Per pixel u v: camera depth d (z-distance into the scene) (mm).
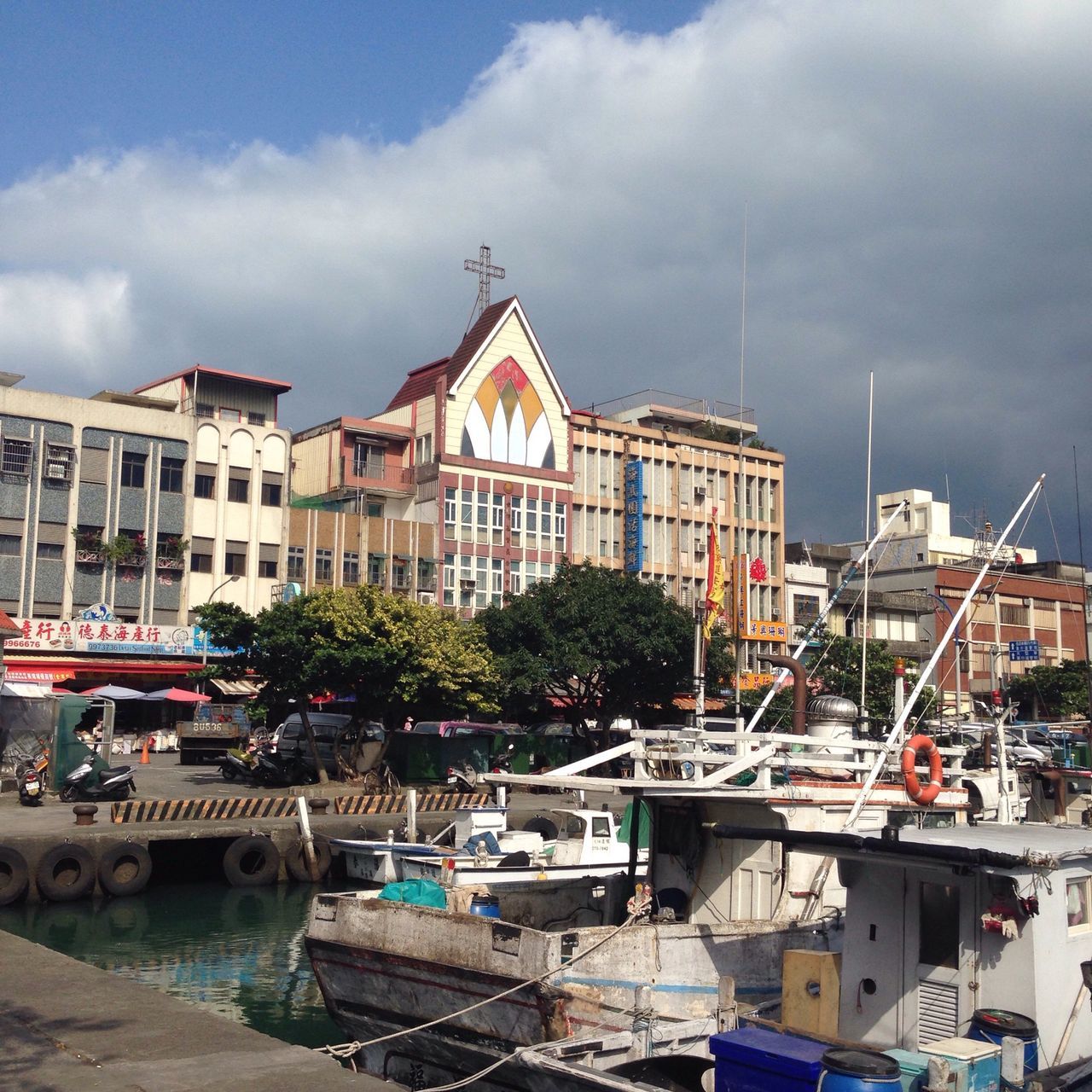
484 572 62656
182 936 22484
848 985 10859
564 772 13656
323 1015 16953
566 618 47625
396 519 60812
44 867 25016
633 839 15039
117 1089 8359
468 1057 12383
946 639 16484
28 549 51312
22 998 10836
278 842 28234
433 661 38375
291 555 57781
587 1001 11852
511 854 22781
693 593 68375
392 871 26203
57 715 34594
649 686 49062
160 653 52688
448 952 12656
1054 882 10133
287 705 44281
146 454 54562
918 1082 9094
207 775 42000
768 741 14125
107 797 32750
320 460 64062
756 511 71875
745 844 14195
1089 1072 9586
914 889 10562
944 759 19484
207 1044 9539
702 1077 11273
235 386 58969
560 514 65500
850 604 72562
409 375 69250
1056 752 31281
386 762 40000
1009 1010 9898
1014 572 82188
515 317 65438
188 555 54938
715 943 13094
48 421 52250
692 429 75688
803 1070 9344
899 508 20562
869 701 43281
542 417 65750
